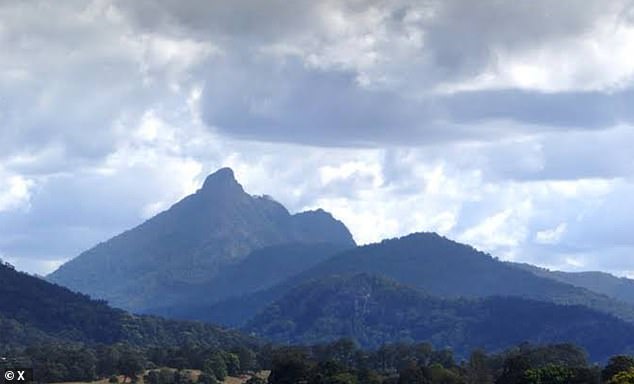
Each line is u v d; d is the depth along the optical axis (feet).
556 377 599.98
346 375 644.27
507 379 627.46
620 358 590.14
